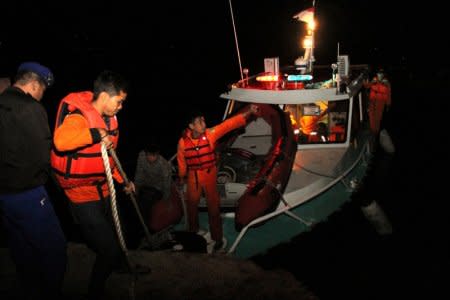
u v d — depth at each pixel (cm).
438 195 671
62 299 233
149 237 276
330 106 596
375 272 470
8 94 208
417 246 532
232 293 237
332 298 427
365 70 785
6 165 207
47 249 223
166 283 247
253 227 466
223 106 1417
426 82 1630
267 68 622
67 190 218
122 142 1003
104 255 224
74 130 196
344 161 560
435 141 940
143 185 459
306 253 463
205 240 437
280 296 234
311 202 500
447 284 457
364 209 553
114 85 208
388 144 826
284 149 503
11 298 233
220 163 551
